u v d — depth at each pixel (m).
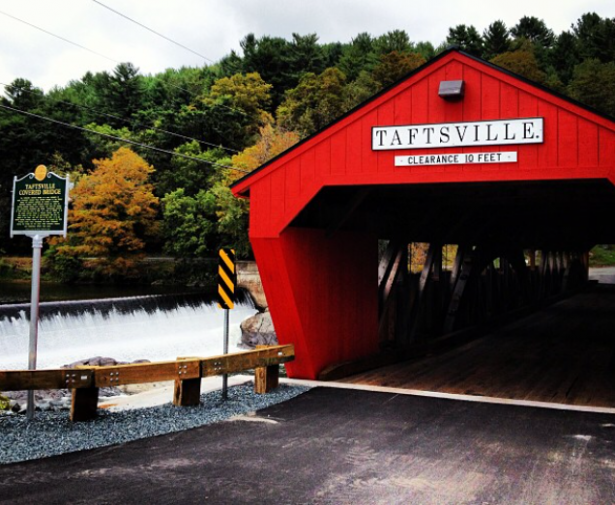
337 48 102.25
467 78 8.25
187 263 45.34
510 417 7.06
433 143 8.41
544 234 24.38
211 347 20.03
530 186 10.26
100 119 68.69
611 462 5.35
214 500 4.36
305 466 5.17
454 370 11.41
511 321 20.86
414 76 8.49
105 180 43.12
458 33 91.25
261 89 71.00
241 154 41.75
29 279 45.00
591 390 9.53
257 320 22.36
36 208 6.62
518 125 7.96
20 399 10.48
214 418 6.83
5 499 4.30
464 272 16.86
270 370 8.59
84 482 4.70
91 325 18.89
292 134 43.22
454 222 14.80
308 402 7.82
